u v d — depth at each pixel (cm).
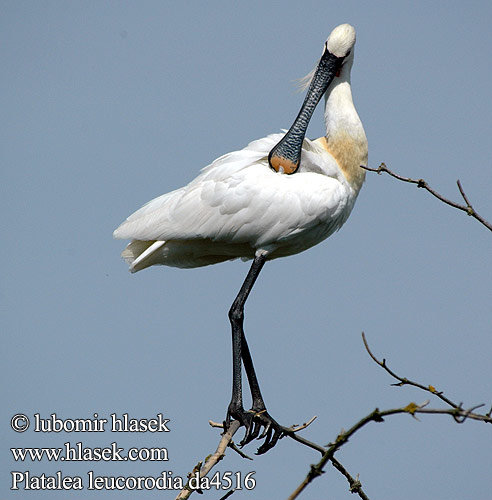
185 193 1212
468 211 845
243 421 1145
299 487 746
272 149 1235
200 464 938
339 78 1323
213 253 1266
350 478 1071
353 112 1306
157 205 1229
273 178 1209
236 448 963
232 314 1200
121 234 1229
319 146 1298
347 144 1291
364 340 802
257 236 1209
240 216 1192
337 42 1307
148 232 1211
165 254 1240
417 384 793
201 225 1198
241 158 1233
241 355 1201
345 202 1243
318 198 1204
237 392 1166
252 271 1223
